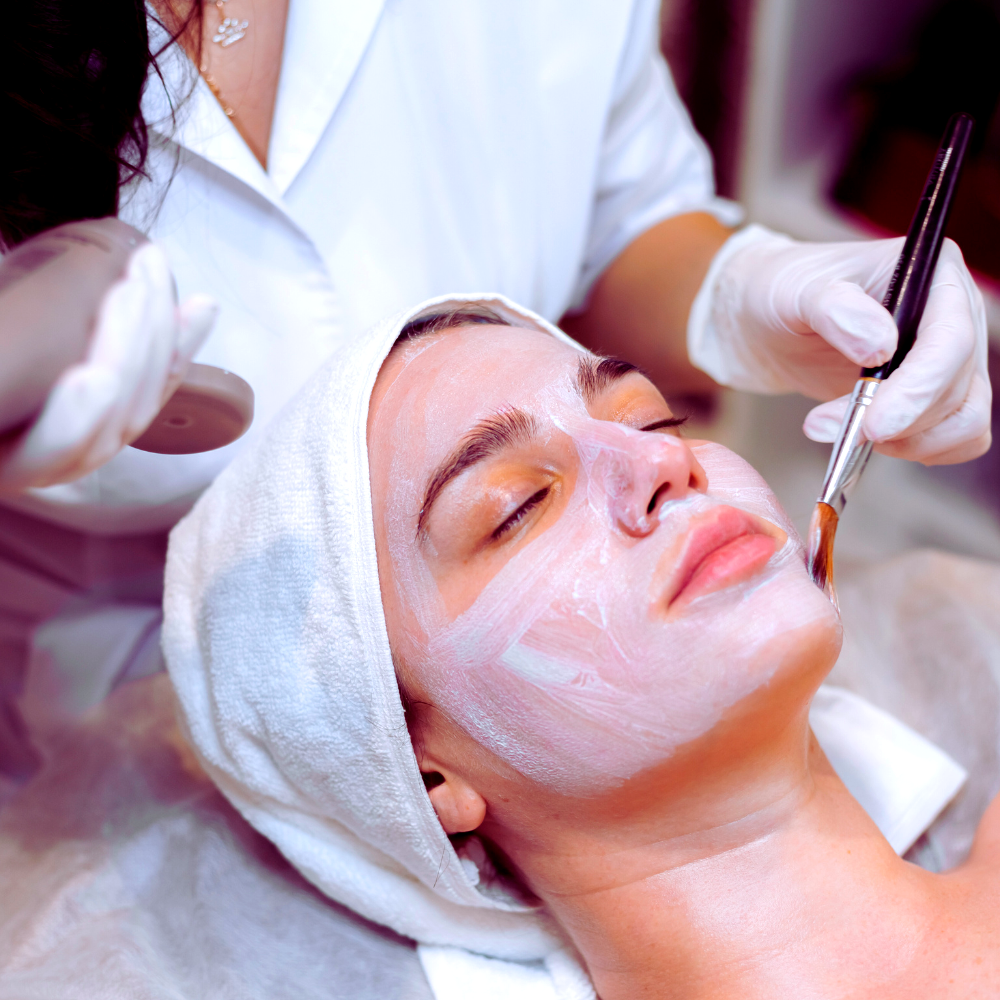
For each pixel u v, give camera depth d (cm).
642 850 72
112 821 98
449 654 70
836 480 74
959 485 161
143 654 119
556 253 115
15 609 118
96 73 67
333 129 90
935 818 94
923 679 104
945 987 68
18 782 128
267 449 80
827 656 65
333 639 73
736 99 154
